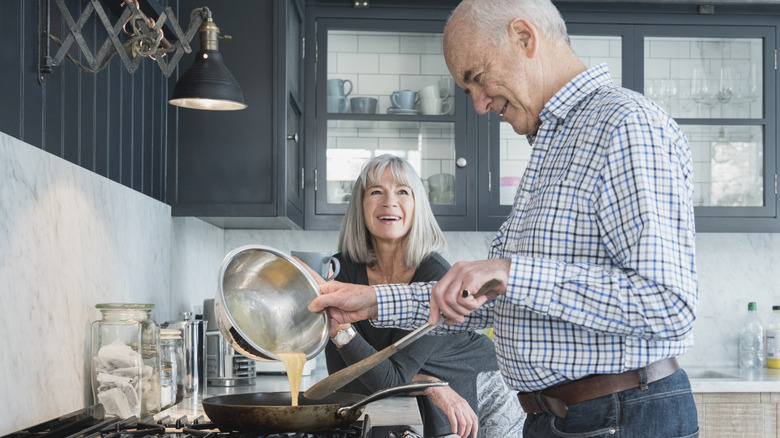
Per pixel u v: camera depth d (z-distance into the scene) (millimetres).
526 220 1230
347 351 1854
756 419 2912
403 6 3062
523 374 1221
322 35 3051
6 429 1287
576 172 1165
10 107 1366
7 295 1294
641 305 1060
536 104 1276
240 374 2451
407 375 1941
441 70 3098
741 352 3434
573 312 1087
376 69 3078
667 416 1155
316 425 1324
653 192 1087
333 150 3057
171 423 1470
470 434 2088
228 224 3107
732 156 3172
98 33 1851
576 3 3088
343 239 2182
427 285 1470
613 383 1165
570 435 1189
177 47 1740
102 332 1571
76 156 1691
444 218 3051
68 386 1553
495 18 1252
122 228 1912
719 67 3160
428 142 3084
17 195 1332
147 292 2139
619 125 1123
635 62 3111
